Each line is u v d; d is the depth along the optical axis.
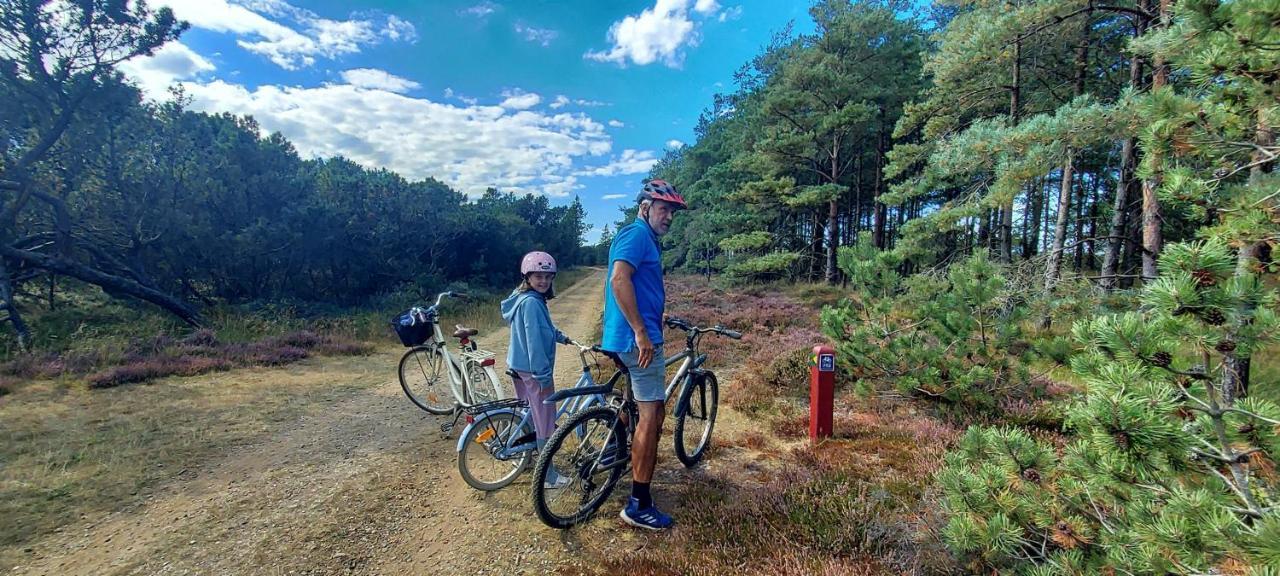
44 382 6.34
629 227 3.00
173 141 13.52
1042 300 6.52
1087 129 6.21
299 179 17.09
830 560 2.63
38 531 3.10
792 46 20.97
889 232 27.31
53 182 11.67
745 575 2.59
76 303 13.52
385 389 6.64
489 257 32.16
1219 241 1.95
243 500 3.55
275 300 14.91
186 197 13.24
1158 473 1.94
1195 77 2.79
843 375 6.33
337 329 11.13
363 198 20.36
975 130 7.42
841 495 3.27
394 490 3.71
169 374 6.91
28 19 9.46
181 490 3.69
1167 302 1.90
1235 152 2.72
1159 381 1.96
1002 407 4.80
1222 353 1.91
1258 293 1.79
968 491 2.33
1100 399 1.90
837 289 17.92
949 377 4.95
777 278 24.86
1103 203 17.81
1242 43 2.53
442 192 35.25
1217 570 1.62
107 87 10.63
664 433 4.75
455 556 2.92
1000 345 4.79
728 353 8.30
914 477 3.51
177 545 3.00
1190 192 2.66
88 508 3.39
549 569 2.78
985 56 9.70
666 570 2.66
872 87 18.86
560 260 65.56
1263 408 1.88
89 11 9.98
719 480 3.75
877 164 22.83
